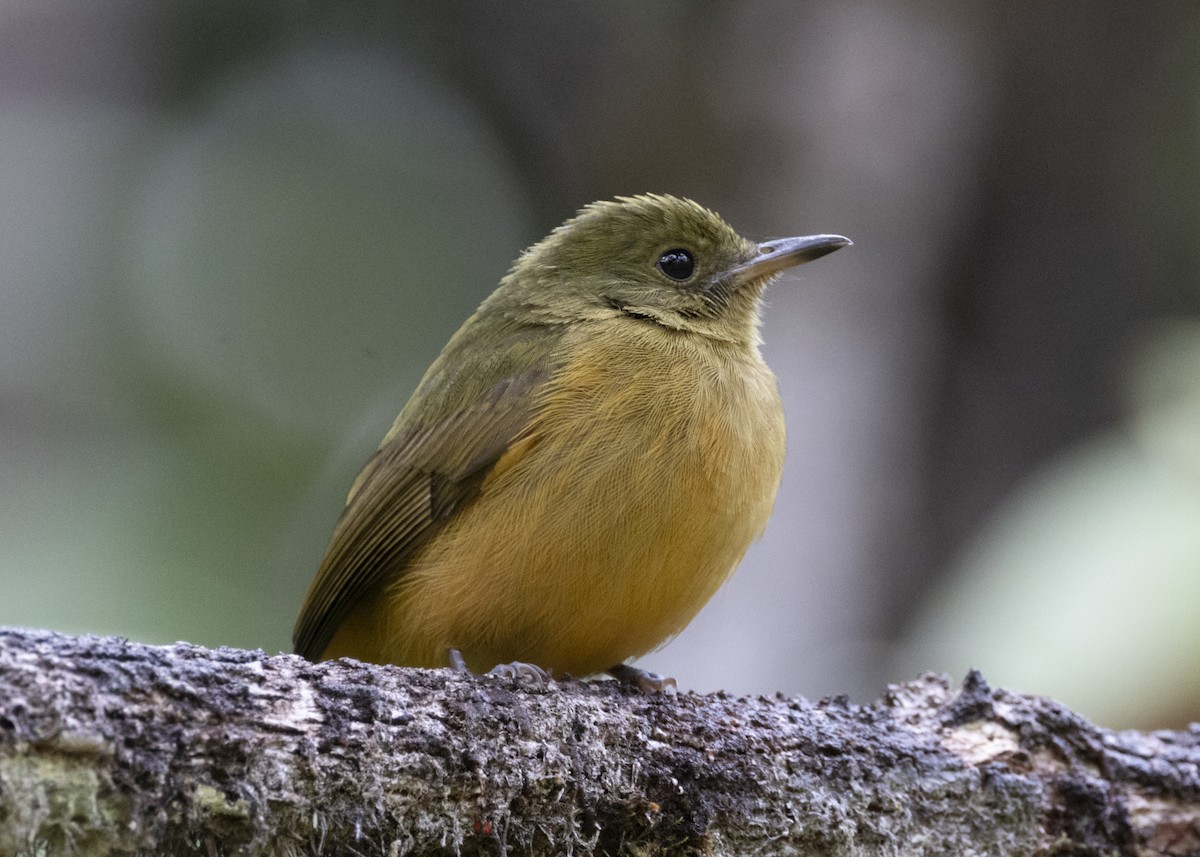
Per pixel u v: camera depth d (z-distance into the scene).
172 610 11.58
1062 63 14.84
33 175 16.27
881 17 14.12
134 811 5.46
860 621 13.02
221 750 5.69
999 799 7.64
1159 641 7.30
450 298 15.65
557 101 16.58
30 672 5.35
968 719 7.88
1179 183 15.06
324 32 16.70
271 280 15.37
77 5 16.78
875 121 13.98
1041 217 15.05
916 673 12.83
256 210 15.67
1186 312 15.08
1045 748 7.82
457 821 6.30
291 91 16.44
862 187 13.88
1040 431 14.77
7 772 5.21
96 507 12.29
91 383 15.23
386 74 16.59
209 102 16.47
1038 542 7.84
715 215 9.83
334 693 6.11
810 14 14.10
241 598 12.01
